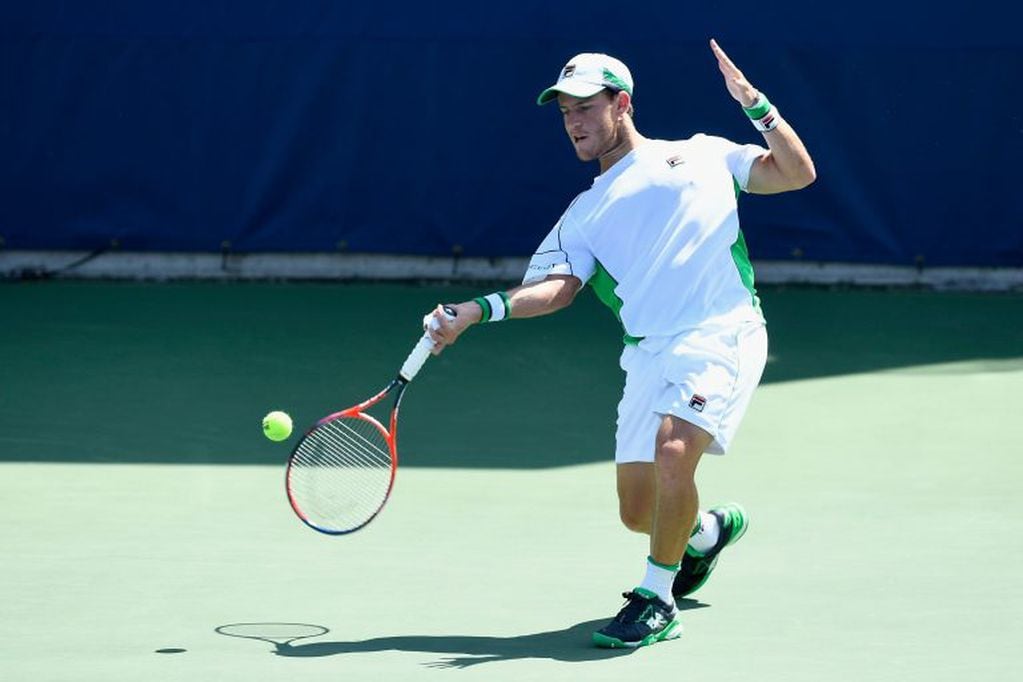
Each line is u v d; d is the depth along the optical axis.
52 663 16.77
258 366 35.25
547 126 44.59
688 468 17.56
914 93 43.84
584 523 23.19
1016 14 43.47
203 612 18.77
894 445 28.20
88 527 22.80
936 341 38.00
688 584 19.31
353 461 18.33
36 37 44.56
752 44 43.75
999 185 44.09
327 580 20.22
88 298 43.06
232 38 44.50
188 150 45.06
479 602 19.25
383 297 43.72
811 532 22.64
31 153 45.09
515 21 44.19
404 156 44.88
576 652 17.27
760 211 44.59
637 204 18.06
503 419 30.66
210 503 24.31
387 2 44.22
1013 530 22.61
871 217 44.38
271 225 45.41
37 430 29.34
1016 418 30.20
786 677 16.38
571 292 18.28
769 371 34.72
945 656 17.05
